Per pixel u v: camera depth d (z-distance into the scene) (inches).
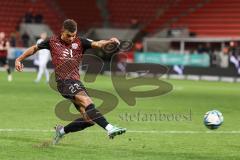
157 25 5032.0
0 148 1068.5
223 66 3969.0
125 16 5246.1
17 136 1226.6
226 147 1137.4
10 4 5187.0
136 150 1079.6
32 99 2150.6
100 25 5196.9
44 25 4793.3
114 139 1211.9
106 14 5300.2
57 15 5305.1
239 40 4227.4
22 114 1659.7
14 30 5098.4
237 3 4889.3
